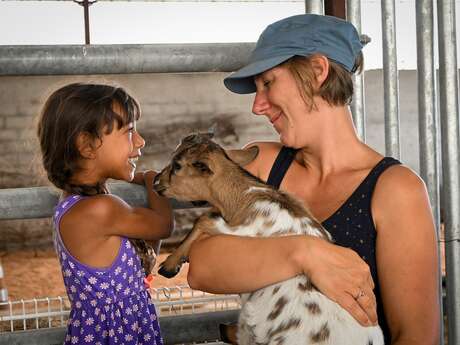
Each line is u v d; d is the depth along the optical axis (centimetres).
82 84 270
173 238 1238
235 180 265
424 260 225
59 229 266
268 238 225
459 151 322
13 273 1069
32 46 265
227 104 1293
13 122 1212
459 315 319
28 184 1223
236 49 283
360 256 232
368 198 232
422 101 323
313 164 256
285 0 1417
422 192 229
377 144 1377
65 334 285
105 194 269
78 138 262
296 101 241
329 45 237
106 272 266
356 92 311
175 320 296
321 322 223
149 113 1269
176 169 276
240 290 228
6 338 281
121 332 269
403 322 227
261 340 232
